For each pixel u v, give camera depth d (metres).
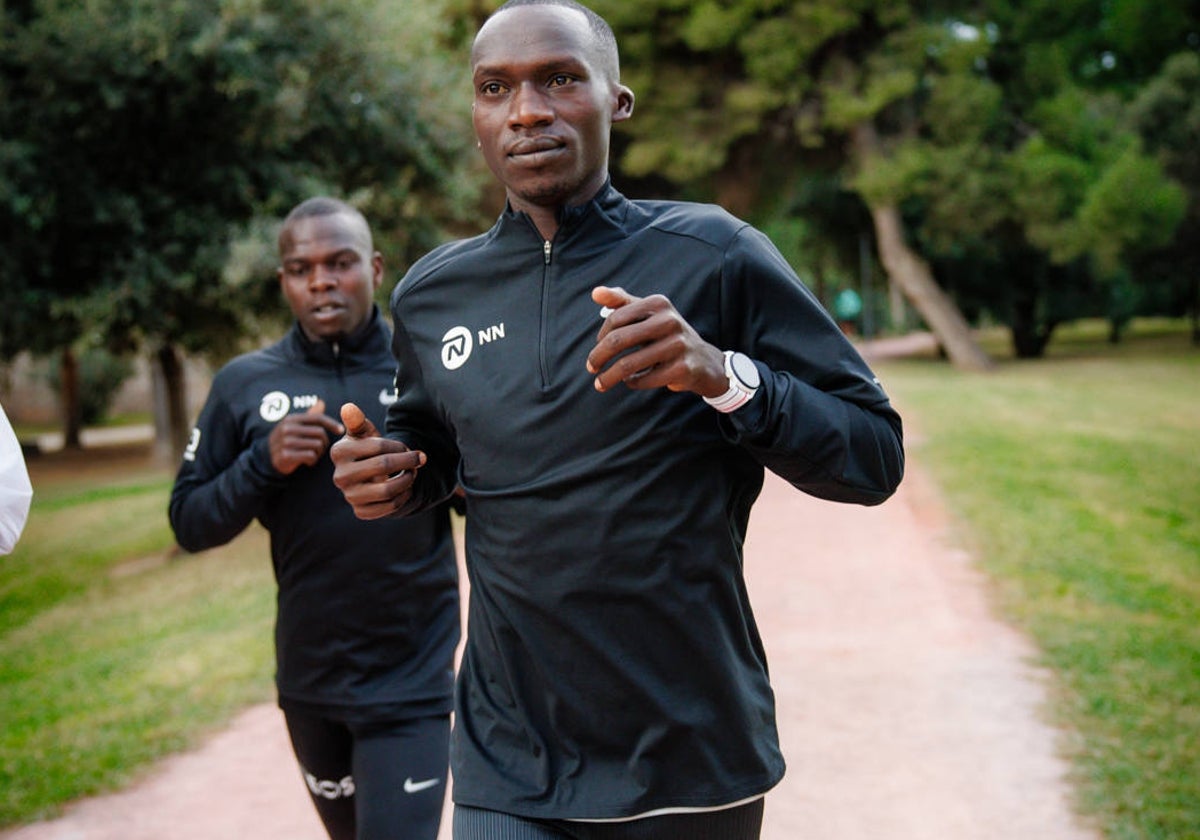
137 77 9.55
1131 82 38.88
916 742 4.69
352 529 2.97
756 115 26.31
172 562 11.07
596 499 1.91
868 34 27.62
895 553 8.30
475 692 2.13
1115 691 5.07
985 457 12.99
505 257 2.05
